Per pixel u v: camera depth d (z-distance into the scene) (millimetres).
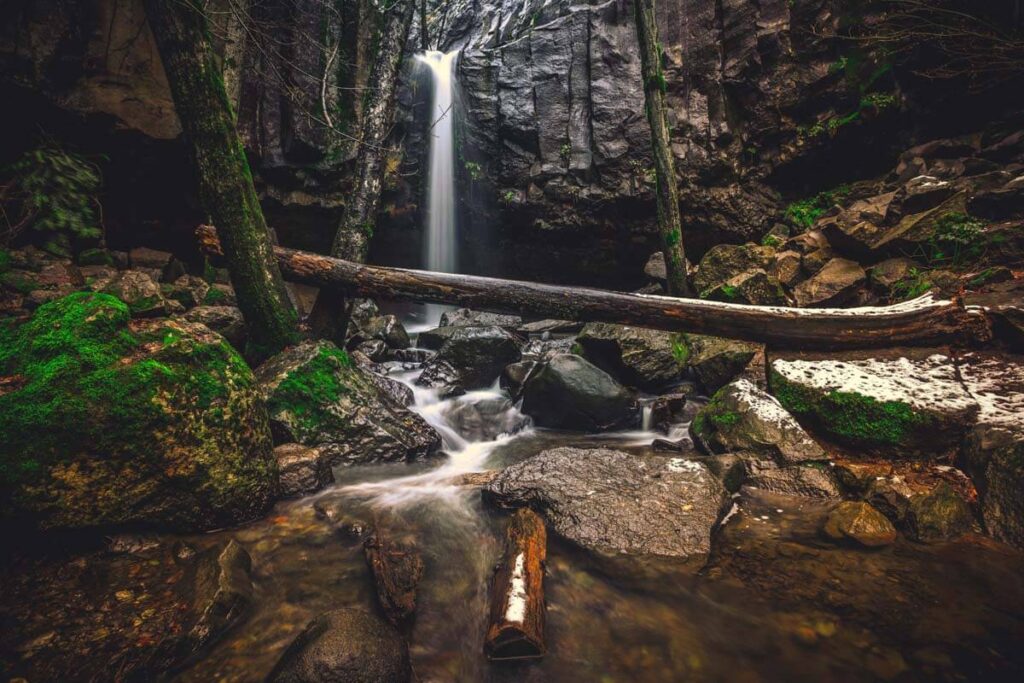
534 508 3512
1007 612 2432
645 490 3453
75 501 2768
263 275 4891
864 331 4980
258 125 7871
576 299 5648
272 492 3551
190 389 3182
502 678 2170
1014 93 6758
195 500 3135
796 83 7965
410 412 5055
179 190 7254
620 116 8977
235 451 3318
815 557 2930
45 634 2229
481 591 2791
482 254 10625
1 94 5551
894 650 2207
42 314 3238
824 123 7898
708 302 5414
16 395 2752
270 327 4977
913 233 5918
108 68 6125
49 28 5707
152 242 7527
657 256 8516
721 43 8453
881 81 7441
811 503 3598
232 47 7324
